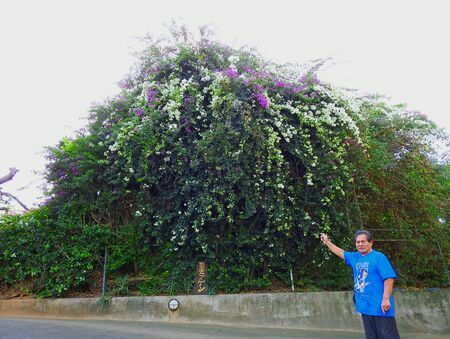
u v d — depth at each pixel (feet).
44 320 18.07
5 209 25.36
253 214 19.90
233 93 20.06
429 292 19.67
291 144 20.24
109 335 14.67
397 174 22.65
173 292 19.43
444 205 23.13
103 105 24.31
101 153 22.98
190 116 20.48
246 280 19.42
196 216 19.47
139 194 20.85
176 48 23.88
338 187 19.84
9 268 21.09
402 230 21.35
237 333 15.89
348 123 21.20
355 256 12.85
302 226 19.52
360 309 11.98
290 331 16.89
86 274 20.29
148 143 20.44
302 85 21.83
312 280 20.40
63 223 21.04
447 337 18.06
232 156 18.80
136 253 21.27
